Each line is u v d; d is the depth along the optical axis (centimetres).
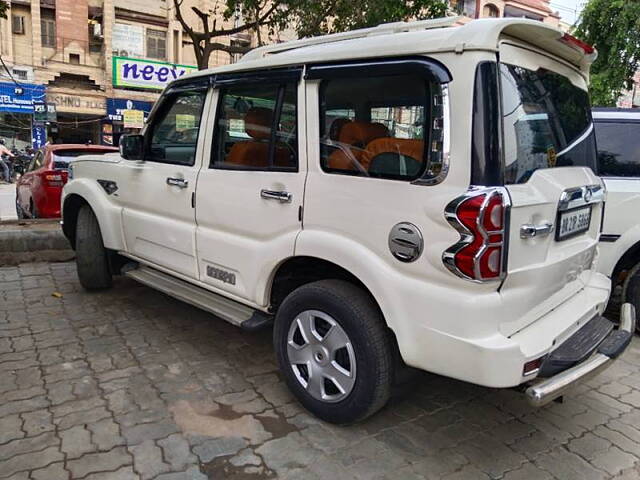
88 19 2212
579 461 260
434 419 294
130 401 298
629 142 428
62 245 604
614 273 435
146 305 457
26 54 2114
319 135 272
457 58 223
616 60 844
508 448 269
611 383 346
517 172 232
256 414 290
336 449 261
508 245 221
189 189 346
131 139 389
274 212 291
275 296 313
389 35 253
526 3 2636
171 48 2306
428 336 232
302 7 761
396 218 238
